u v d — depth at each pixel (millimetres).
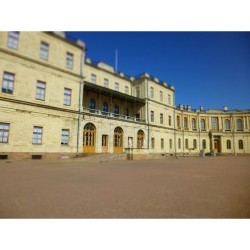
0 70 16609
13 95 17359
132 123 29766
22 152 17656
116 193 5809
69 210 4367
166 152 36406
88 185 6891
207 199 5258
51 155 19484
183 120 45188
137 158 24062
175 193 5867
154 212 4297
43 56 19344
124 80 33750
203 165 15844
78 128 22141
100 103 28469
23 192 5836
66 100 21359
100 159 19031
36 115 18812
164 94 37594
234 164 17188
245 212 4340
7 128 17047
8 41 16438
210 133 48062
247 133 46750
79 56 22453
